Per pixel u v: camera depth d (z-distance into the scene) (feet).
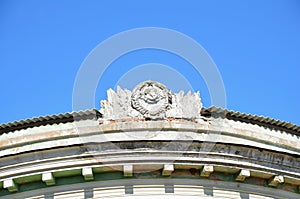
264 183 97.09
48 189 93.20
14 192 93.09
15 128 96.43
